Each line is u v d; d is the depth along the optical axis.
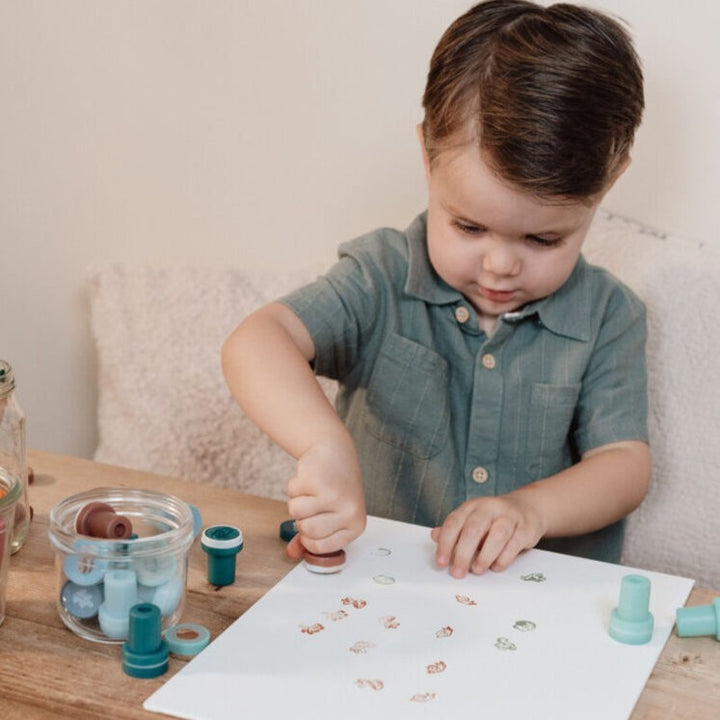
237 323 1.40
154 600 0.68
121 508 0.74
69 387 1.57
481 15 0.99
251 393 0.95
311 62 1.38
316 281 1.13
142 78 1.46
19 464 0.79
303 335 1.08
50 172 1.53
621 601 0.71
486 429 1.13
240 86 1.42
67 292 1.55
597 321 1.14
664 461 1.22
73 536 0.68
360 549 0.82
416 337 1.14
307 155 1.41
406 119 1.35
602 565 0.82
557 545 1.14
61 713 0.62
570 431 1.17
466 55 0.96
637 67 0.99
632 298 1.17
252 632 0.68
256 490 1.39
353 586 0.76
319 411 0.92
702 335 1.21
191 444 1.41
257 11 1.39
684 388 1.22
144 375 1.43
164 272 1.44
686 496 1.21
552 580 0.79
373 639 0.68
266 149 1.42
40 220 1.54
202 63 1.43
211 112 1.44
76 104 1.49
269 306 1.08
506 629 0.71
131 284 1.45
